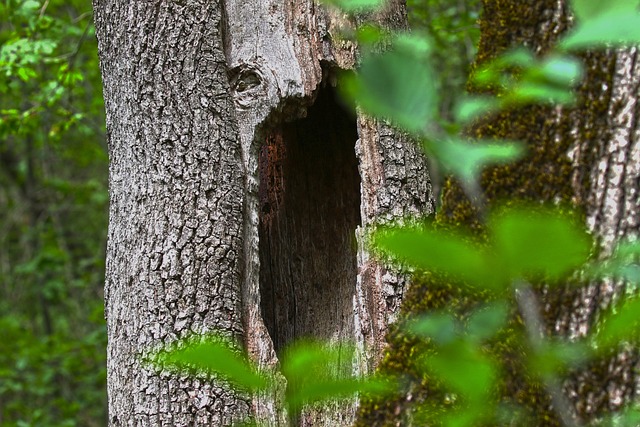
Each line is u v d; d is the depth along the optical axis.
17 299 12.05
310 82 3.61
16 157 12.53
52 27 6.86
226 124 3.62
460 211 1.98
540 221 0.61
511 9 1.96
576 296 1.67
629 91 1.79
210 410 3.35
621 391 1.65
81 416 9.79
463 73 6.53
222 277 3.51
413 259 0.67
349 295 4.05
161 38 3.62
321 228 4.20
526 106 1.88
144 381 3.43
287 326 4.13
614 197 1.76
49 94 6.70
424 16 7.24
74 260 12.14
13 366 9.52
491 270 0.65
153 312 3.48
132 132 3.63
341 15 3.63
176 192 3.54
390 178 3.60
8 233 12.57
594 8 0.66
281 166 4.27
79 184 11.78
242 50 3.69
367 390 0.85
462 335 0.92
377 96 0.65
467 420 0.97
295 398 0.83
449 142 0.76
